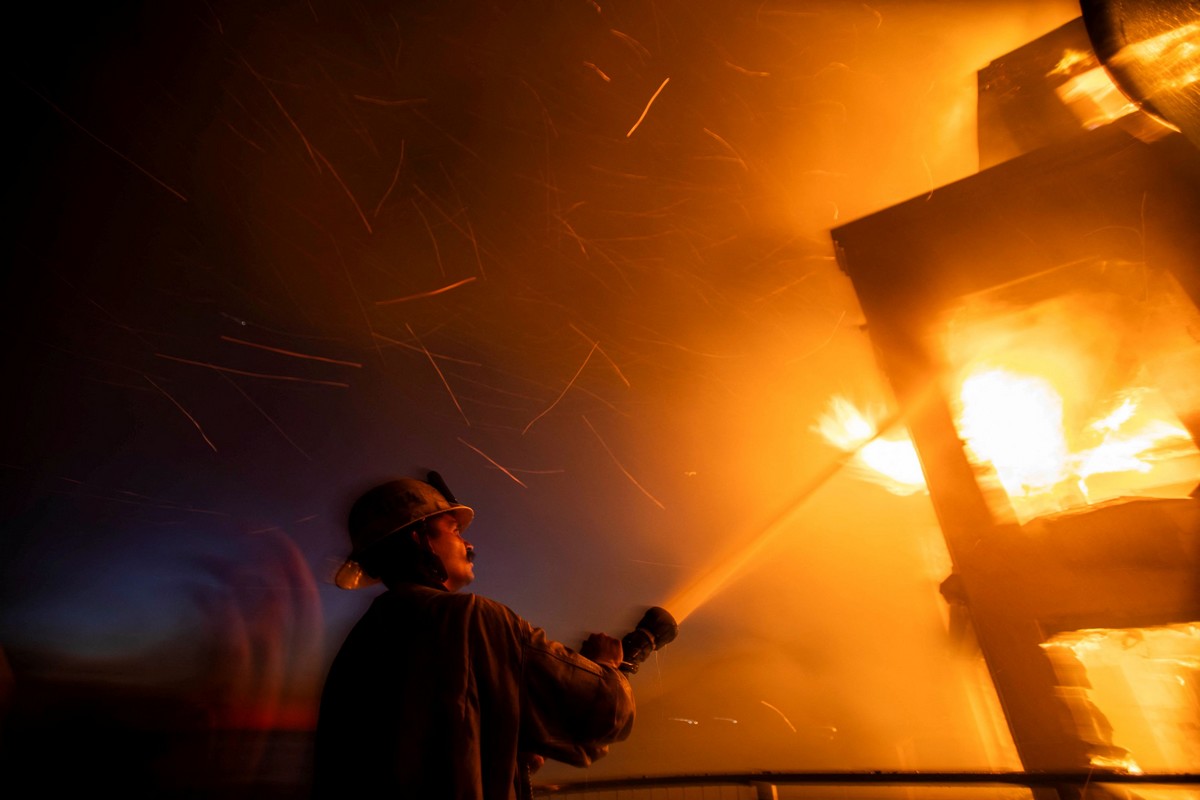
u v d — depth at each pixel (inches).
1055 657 118.5
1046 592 122.4
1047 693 117.0
